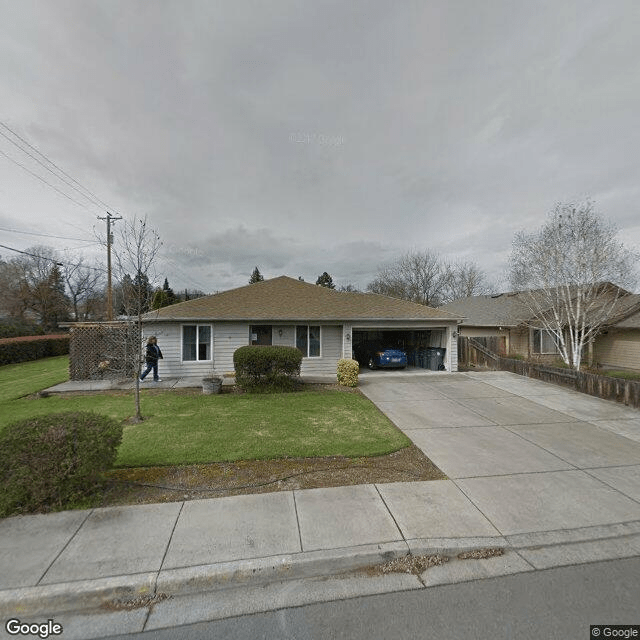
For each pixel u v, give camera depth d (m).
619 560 2.91
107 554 2.87
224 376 12.25
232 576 2.70
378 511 3.52
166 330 12.27
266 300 14.04
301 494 3.86
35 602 2.46
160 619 2.36
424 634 2.18
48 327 29.81
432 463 4.76
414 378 12.28
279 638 2.18
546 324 15.18
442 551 2.97
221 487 4.01
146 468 4.49
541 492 3.97
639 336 14.90
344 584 2.67
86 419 3.96
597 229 13.67
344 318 13.20
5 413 7.33
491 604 2.44
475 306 23.56
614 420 7.02
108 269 19.44
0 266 31.72
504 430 6.32
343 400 8.54
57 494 3.59
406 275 40.78
